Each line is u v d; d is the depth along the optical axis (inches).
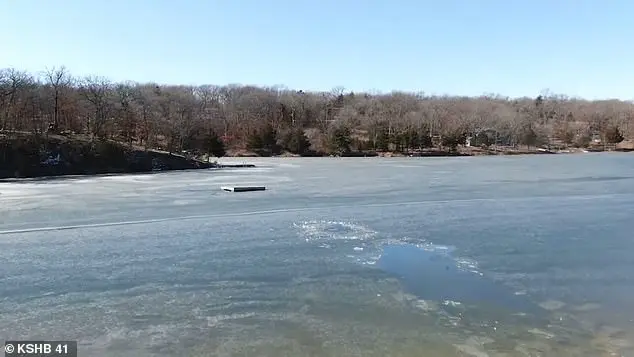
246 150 3686.0
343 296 461.7
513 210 950.4
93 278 519.5
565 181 1519.4
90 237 715.4
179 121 3090.6
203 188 1360.7
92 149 2048.5
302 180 1600.6
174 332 378.9
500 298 457.1
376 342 360.2
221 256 608.4
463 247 652.7
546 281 509.4
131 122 2871.6
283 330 382.6
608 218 861.8
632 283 502.9
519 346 354.0
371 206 1005.2
